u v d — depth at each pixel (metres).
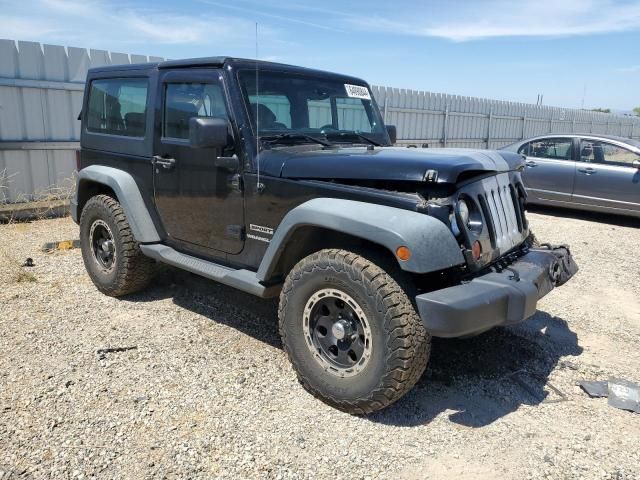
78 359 3.58
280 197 3.40
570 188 9.62
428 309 2.69
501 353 3.93
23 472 2.49
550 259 3.51
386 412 3.11
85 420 2.91
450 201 2.91
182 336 4.02
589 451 2.81
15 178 8.25
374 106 4.70
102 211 4.61
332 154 3.42
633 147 9.20
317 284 3.04
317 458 2.67
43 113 8.40
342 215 2.92
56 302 4.62
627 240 8.06
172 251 4.30
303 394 3.27
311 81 4.13
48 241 6.76
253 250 3.64
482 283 2.90
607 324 4.64
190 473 2.53
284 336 3.27
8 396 3.11
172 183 4.14
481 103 17.55
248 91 3.68
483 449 2.80
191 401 3.14
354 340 3.00
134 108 4.47
